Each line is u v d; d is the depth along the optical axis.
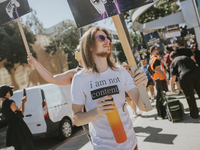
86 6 2.00
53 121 5.53
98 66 1.56
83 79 1.48
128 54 1.53
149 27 14.54
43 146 5.61
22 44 21.94
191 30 10.55
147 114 5.71
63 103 6.08
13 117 3.82
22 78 21.84
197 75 4.00
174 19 13.49
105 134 1.42
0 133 9.62
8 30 21.41
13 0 2.25
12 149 6.23
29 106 5.64
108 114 1.30
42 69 2.17
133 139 1.50
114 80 1.53
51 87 5.98
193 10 9.94
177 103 4.35
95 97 1.46
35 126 5.51
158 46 13.16
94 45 1.52
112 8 1.91
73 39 27.48
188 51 5.21
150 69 6.02
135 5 1.83
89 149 4.11
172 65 4.50
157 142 3.54
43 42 26.00
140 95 1.54
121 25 1.55
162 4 20.41
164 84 6.03
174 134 3.71
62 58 27.64
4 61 20.67
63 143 5.12
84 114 1.38
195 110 4.20
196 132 3.55
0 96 3.91
